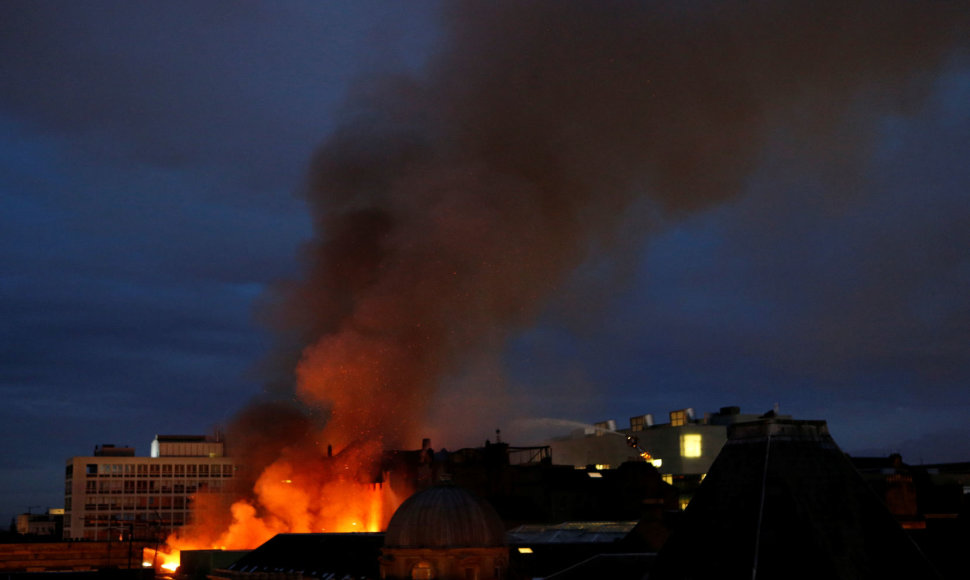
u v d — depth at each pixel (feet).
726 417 549.54
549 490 446.19
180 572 470.39
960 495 388.78
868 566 179.42
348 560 377.50
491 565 321.73
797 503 184.44
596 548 333.21
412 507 327.06
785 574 177.47
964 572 230.89
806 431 194.70
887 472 384.68
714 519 189.78
